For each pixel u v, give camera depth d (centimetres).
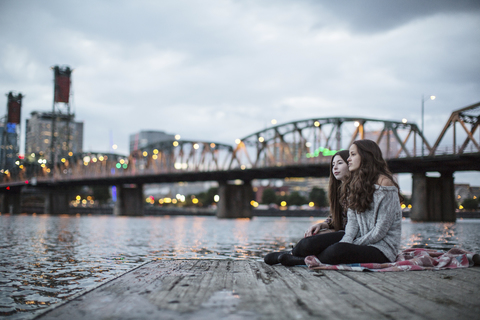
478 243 2034
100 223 5628
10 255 1496
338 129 6894
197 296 385
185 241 2303
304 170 7119
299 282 455
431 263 555
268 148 8119
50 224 5031
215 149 9788
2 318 618
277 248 1855
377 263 544
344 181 583
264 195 19250
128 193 12125
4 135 15062
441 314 317
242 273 530
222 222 6762
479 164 5356
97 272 1081
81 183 12050
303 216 12725
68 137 14488
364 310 329
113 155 13888
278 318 306
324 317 309
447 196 6462
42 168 14100
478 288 416
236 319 305
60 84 14225
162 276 511
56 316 322
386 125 6325
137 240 2353
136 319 310
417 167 6184
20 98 15275
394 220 554
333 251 544
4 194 13712
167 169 10312
